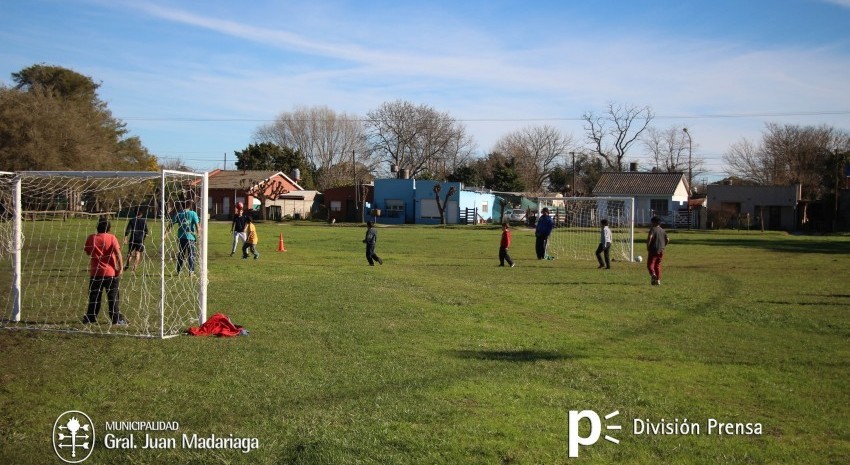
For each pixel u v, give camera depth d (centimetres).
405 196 7194
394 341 997
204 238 1088
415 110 9094
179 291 1477
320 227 5584
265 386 754
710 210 6228
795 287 1777
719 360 919
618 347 992
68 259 2056
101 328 1073
